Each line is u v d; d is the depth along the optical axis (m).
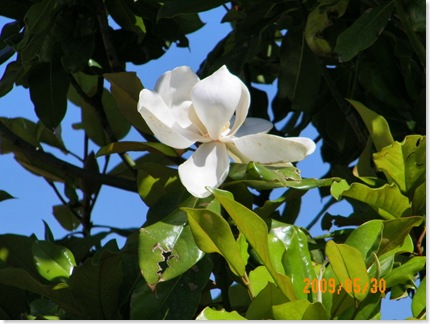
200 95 1.96
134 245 2.01
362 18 2.15
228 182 1.98
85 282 2.01
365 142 2.28
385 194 1.99
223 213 1.98
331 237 2.04
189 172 1.96
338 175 2.29
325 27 2.24
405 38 2.27
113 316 2.05
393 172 2.03
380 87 2.29
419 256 1.94
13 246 2.14
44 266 2.07
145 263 1.89
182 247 1.91
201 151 1.98
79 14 2.29
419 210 2.01
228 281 2.09
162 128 1.95
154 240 1.91
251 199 1.99
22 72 2.29
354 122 2.29
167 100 2.00
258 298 1.84
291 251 1.92
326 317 1.80
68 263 2.08
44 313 2.09
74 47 2.26
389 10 2.15
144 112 1.94
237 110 2.00
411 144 2.00
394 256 2.00
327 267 1.90
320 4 2.21
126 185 2.27
